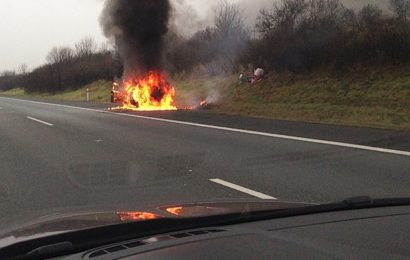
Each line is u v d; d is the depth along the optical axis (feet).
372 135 43.47
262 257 9.35
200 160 34.14
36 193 25.77
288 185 26.35
